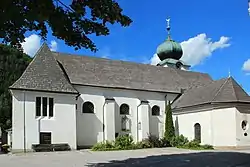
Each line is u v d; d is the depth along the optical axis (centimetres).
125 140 3594
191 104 4066
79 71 4097
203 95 4081
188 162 2081
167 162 2108
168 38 6097
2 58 5094
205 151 3106
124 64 4697
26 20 924
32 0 915
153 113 4403
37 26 1080
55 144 3428
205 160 2178
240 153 2736
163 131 4400
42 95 3497
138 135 4200
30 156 2759
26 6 916
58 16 1052
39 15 917
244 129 3659
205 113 3850
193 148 3528
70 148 3516
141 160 2277
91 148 3722
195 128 3997
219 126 3688
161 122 4412
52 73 3681
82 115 3850
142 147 3694
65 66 4072
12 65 5125
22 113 3388
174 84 4794
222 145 3647
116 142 3562
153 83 4581
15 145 3316
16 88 3381
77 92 3647
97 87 4006
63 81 3684
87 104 3928
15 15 890
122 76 4409
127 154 2842
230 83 3900
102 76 4212
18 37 1070
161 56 6072
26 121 3391
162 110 4462
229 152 2884
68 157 2594
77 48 1197
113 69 4469
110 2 1102
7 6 879
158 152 3055
